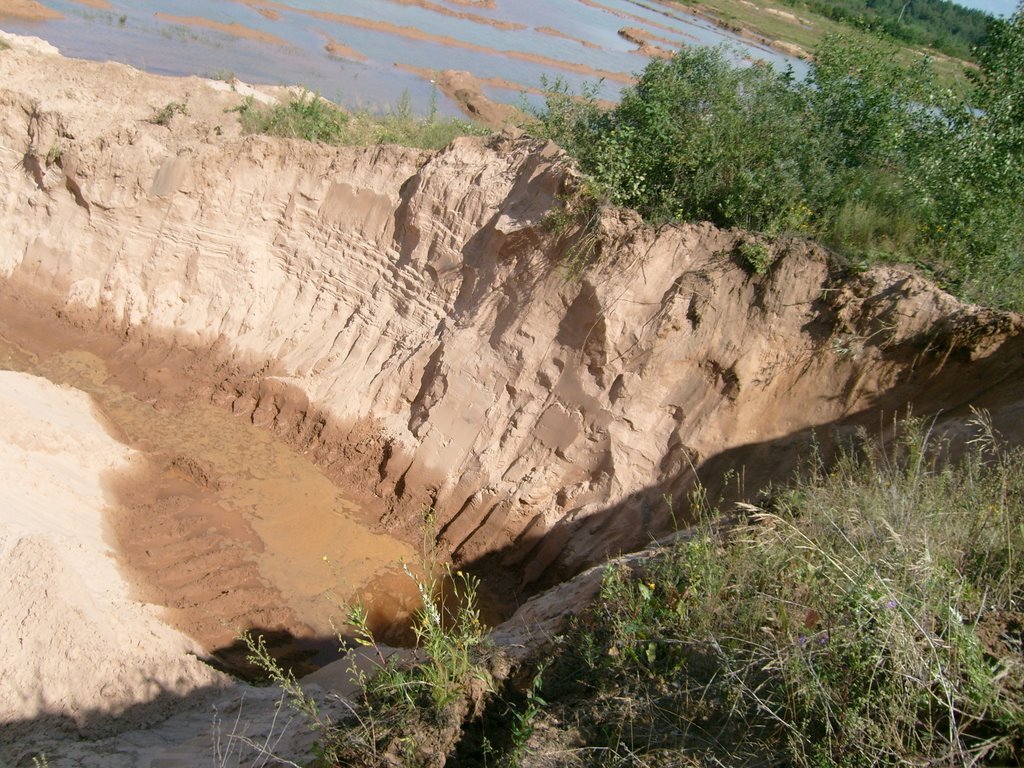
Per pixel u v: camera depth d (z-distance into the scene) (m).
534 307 12.38
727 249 11.30
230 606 10.95
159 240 15.82
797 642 4.58
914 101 12.87
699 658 5.07
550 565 11.58
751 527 6.33
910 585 4.63
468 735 5.07
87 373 15.05
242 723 8.01
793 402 10.63
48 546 9.42
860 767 3.95
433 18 40.16
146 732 8.41
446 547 12.28
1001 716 3.95
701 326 11.23
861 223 11.33
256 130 16.17
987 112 11.77
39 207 16.61
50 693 8.47
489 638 6.09
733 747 4.41
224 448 13.79
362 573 11.85
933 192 11.50
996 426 8.52
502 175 13.29
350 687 8.35
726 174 12.12
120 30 29.36
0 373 13.55
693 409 11.24
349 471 13.49
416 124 18.14
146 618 10.05
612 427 11.59
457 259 13.49
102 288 15.97
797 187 11.61
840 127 12.84
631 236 11.63
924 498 5.90
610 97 30.53
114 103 16.69
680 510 10.95
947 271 10.53
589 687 5.26
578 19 45.28
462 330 13.12
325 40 33.16
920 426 9.19
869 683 4.20
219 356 15.20
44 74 17.08
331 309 14.94
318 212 15.24
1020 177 11.02
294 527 12.46
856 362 10.27
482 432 12.61
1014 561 5.10
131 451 13.21
